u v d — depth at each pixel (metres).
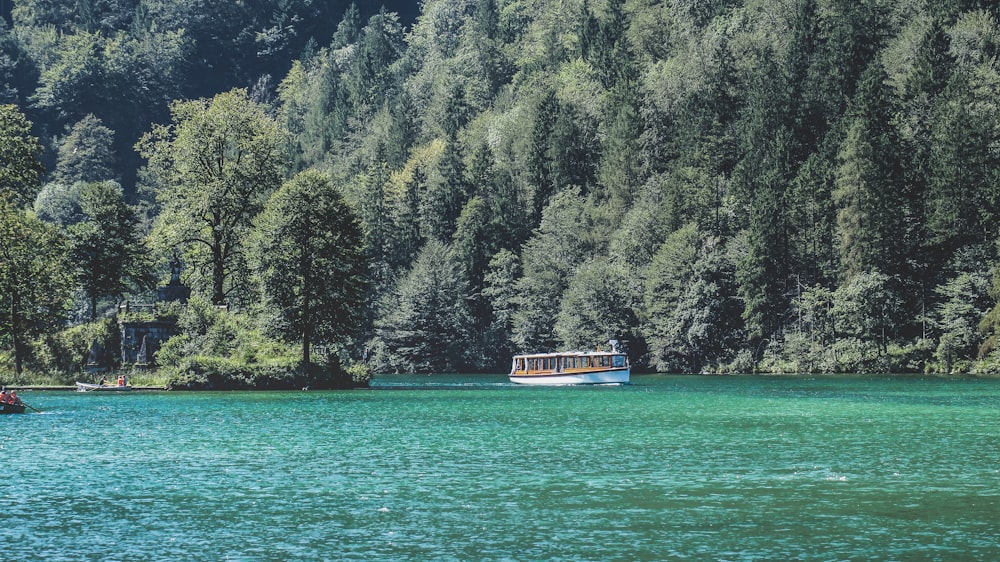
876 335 159.50
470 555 35.94
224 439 65.81
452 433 69.06
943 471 51.62
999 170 156.50
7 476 51.03
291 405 93.94
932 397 101.56
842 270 163.62
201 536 38.69
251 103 134.75
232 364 116.62
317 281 117.06
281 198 117.25
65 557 36.03
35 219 133.25
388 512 42.41
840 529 39.19
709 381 140.25
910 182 168.38
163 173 134.00
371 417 81.25
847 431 69.50
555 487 47.56
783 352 165.62
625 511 42.34
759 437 66.06
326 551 36.62
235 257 132.25
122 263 146.62
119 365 121.62
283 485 48.41
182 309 123.88
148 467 53.88
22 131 125.88
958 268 157.88
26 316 121.00
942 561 34.84
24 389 114.12
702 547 36.75
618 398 104.19
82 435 68.00
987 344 149.25
